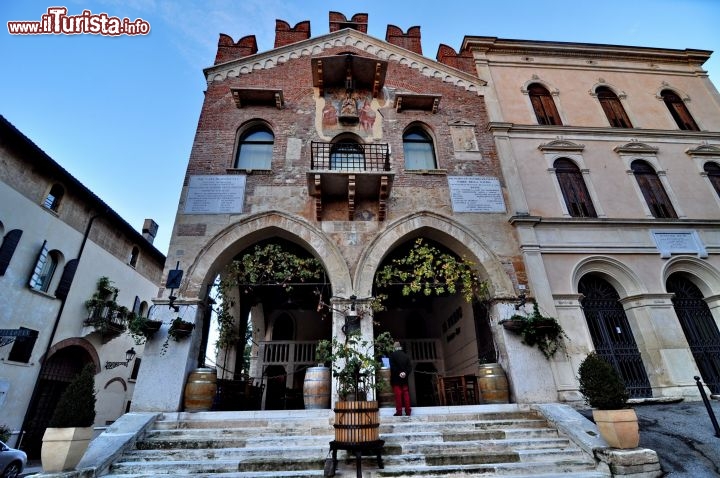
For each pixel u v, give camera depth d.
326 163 12.22
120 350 19.94
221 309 11.26
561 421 7.82
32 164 14.52
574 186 12.81
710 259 11.77
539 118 14.32
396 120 13.34
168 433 7.66
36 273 14.71
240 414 8.42
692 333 11.14
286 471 6.29
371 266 10.55
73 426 6.01
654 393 10.23
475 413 8.62
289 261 11.48
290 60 14.21
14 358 13.83
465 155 12.85
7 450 10.41
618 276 11.40
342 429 6.08
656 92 15.39
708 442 6.82
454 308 14.64
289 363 16.00
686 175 13.39
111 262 19.34
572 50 15.70
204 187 11.36
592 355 7.06
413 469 6.18
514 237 11.45
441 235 11.47
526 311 10.36
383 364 9.87
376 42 14.83
